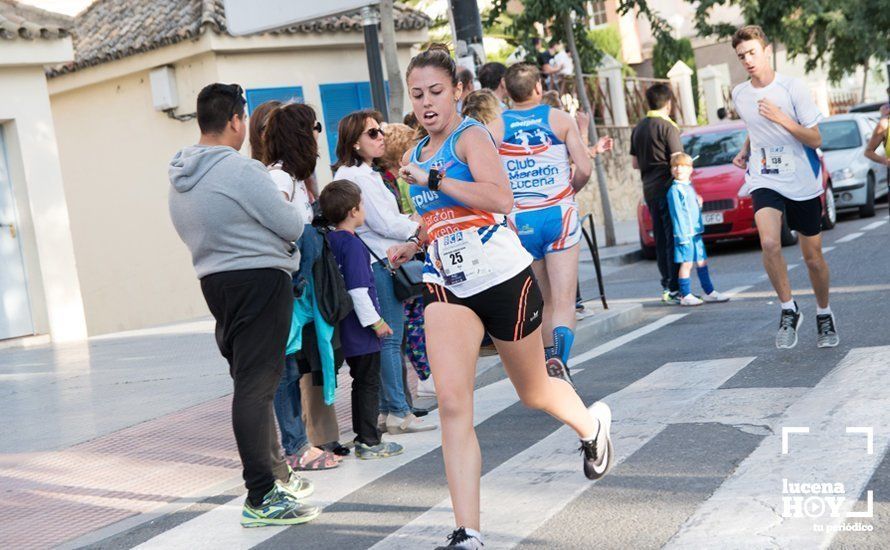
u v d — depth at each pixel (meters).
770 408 7.40
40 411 11.05
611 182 31.23
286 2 14.11
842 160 23.36
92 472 8.30
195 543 6.25
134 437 9.37
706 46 49.12
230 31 14.55
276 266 6.35
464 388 5.21
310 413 7.89
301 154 7.38
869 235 19.38
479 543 5.00
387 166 8.81
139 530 6.70
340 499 6.77
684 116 38.78
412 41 24.25
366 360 7.70
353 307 7.62
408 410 8.53
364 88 24.06
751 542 5.00
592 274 19.52
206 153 6.32
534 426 7.95
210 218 6.23
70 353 16.12
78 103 23.86
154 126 22.67
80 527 6.88
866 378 7.89
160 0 23.61
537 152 8.55
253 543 6.12
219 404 10.41
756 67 9.05
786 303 9.14
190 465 8.26
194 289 22.72
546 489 6.27
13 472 8.50
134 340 16.88
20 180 18.86
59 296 19.02
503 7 22.91
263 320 6.32
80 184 24.20
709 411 7.54
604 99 31.69
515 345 5.36
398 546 5.69
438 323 5.27
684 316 12.94
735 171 20.11
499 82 11.27
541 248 8.62
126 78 22.91
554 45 23.66
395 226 8.17
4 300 18.59
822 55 37.19
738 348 10.05
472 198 5.14
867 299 11.80
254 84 22.06
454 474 5.10
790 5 32.03
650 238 21.05
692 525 5.33
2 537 6.82
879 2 35.16
